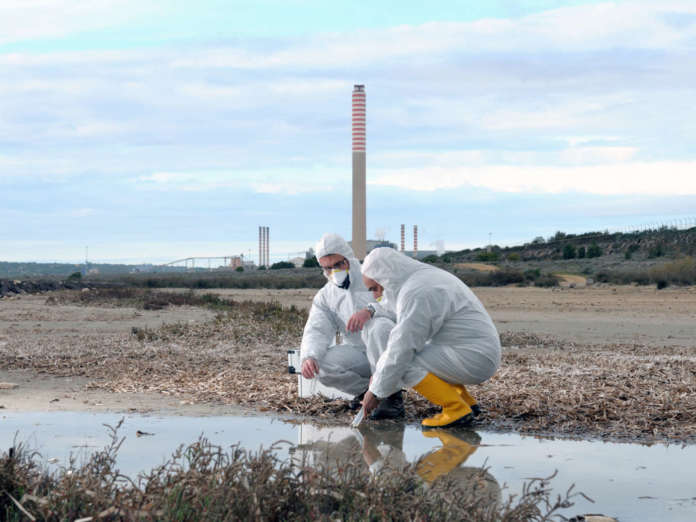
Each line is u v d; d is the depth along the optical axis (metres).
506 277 49.31
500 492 3.86
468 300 5.83
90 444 4.87
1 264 184.25
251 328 13.55
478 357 5.71
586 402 6.38
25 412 6.18
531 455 4.75
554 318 19.22
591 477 4.22
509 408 6.22
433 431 5.57
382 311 6.29
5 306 22.22
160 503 3.03
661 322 17.92
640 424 5.71
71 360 9.73
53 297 25.03
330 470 3.71
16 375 8.52
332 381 6.40
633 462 4.59
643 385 7.29
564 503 3.27
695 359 9.91
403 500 3.18
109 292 26.02
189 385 7.71
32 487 3.28
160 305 21.59
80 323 16.45
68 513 3.00
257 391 7.25
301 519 3.06
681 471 4.36
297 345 12.18
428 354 5.74
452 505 3.17
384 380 5.61
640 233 84.19
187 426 5.62
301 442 5.10
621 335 14.56
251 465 3.42
